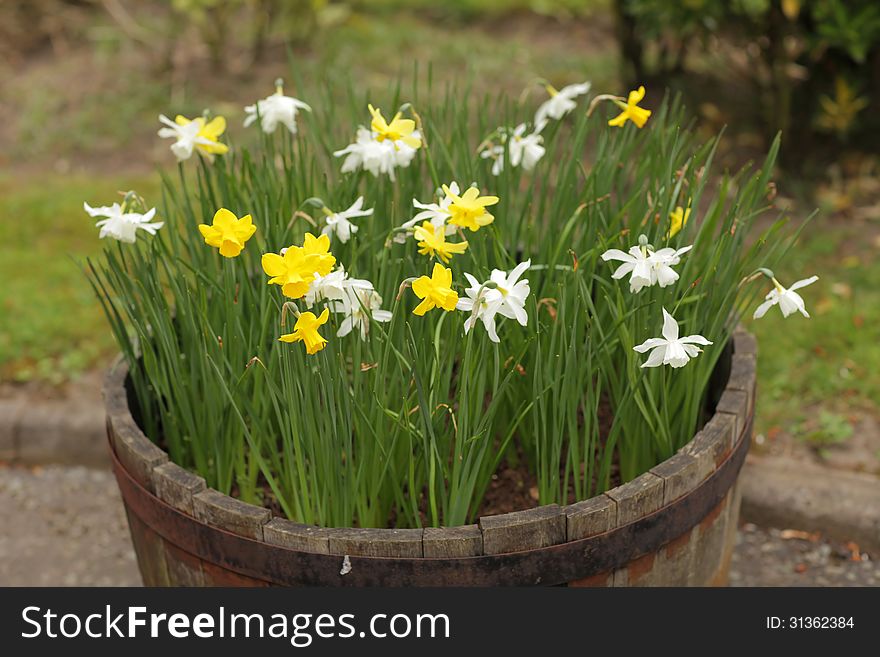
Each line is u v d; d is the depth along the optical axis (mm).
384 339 1620
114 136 4453
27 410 2959
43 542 2688
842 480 2570
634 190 1916
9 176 4203
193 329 1728
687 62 4621
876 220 3609
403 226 1539
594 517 1510
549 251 1881
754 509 2611
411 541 1483
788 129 3902
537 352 1587
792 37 3898
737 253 1782
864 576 2434
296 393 1613
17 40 5121
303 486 1682
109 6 5250
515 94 4582
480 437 1616
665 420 1741
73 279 3447
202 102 4617
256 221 1824
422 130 1848
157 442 1990
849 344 2988
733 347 1914
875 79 3945
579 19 5539
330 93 2172
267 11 4918
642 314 1673
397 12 5672
